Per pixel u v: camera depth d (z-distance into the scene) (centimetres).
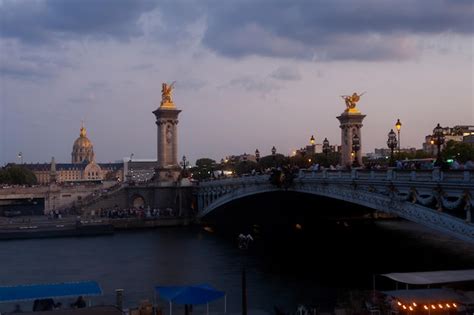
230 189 13012
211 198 14950
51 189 18438
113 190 16800
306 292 6981
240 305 6353
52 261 9656
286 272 8319
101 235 13338
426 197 6119
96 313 3875
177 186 16250
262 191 10894
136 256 10088
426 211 5859
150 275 8325
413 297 4859
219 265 9050
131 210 15812
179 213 16050
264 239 12225
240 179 12125
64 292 4966
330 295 6781
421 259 8794
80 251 10775
